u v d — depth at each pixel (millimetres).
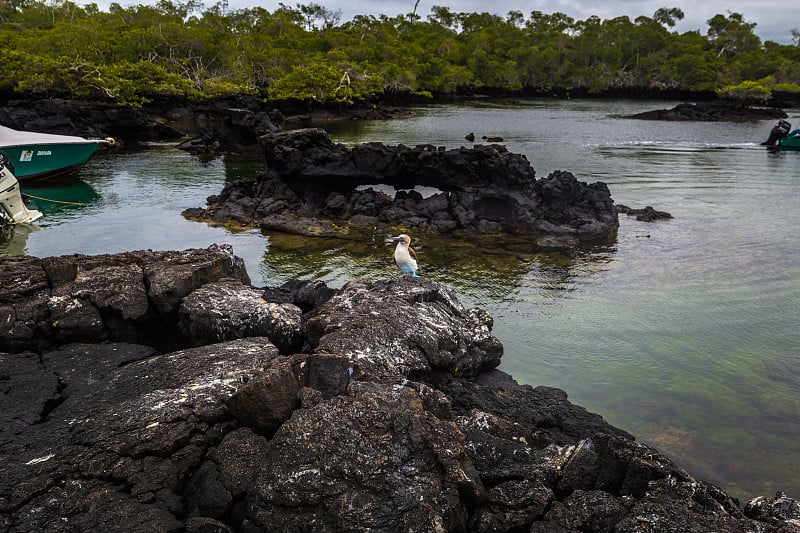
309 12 138500
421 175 24891
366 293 11164
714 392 11016
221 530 5848
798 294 15984
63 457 6508
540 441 7840
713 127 63688
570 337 13258
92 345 10031
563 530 5918
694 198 27547
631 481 6516
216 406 7332
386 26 137750
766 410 10422
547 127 61312
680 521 5723
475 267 18000
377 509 5812
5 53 55344
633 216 24062
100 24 84875
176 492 6449
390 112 77625
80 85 55281
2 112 40531
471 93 122438
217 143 42375
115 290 10992
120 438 6766
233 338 10391
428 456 6367
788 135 45969
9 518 5684
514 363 12016
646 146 45875
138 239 20344
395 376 8211
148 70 62750
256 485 6188
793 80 121188
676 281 16906
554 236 21172
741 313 14719
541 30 157000
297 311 10852
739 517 6094
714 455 9070
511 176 23062
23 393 8180
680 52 133875
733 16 156375
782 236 21438
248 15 122438
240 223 22375
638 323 14062
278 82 74625
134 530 5629
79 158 31203
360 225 22578
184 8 111250
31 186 29156
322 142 26828
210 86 71188
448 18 159500
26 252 18750
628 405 10484
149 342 11156
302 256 18734
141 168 34656
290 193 25250
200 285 11766
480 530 6086
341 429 6457
